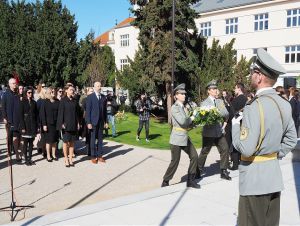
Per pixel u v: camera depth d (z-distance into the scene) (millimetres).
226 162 7238
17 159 9906
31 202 6590
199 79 22000
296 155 8977
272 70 3074
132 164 9898
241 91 8641
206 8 40188
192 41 22547
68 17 32344
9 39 30984
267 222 3223
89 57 35156
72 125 9398
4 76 30812
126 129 18672
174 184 7363
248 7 36125
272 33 34688
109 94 15414
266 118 3002
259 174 3105
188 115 6914
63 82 31719
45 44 30328
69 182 7965
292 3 33094
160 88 24859
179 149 6801
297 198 6117
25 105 9469
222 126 7305
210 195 6195
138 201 5828
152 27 21672
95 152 9992
